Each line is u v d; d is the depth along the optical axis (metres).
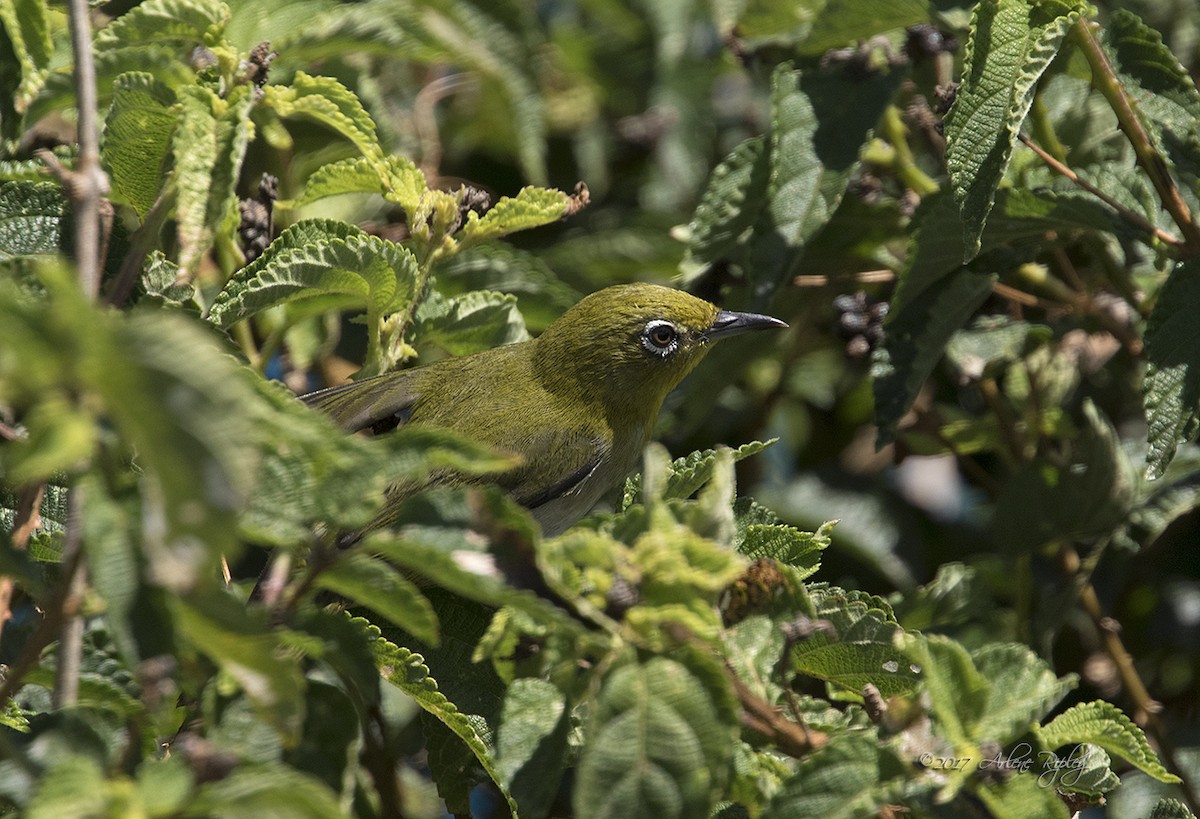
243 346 11.66
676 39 15.70
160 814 5.11
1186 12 14.47
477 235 10.45
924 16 11.56
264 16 12.01
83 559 5.97
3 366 4.49
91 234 6.35
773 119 11.64
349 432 11.04
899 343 11.30
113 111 9.16
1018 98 9.05
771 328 13.32
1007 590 13.06
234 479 4.38
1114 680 13.08
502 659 7.39
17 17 9.15
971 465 13.90
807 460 15.70
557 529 13.34
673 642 6.38
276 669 5.44
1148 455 9.73
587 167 16.03
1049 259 13.84
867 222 12.91
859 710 8.39
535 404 12.88
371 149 10.19
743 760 7.02
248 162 12.64
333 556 6.03
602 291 13.47
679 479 9.31
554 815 10.15
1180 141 10.52
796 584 7.44
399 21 12.19
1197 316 9.79
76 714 6.16
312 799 5.16
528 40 14.79
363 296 10.15
